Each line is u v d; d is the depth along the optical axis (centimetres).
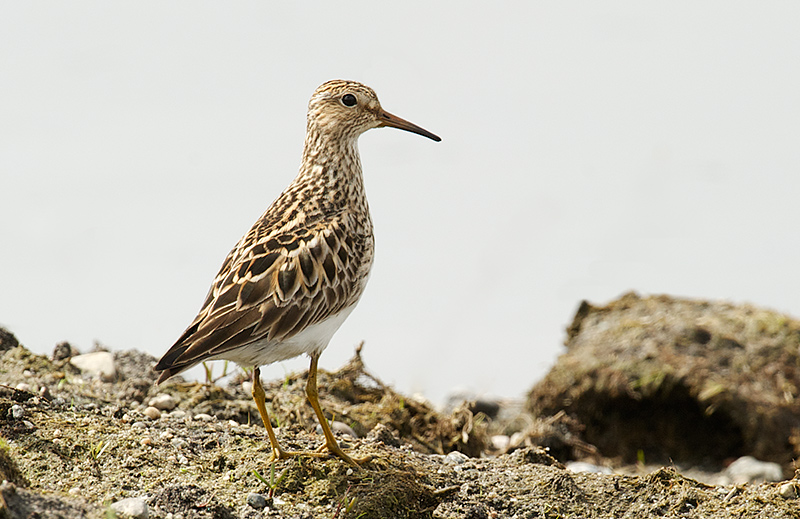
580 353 1738
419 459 1107
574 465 1492
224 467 1019
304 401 1270
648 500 1041
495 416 1780
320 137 1173
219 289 1009
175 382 1277
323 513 952
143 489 944
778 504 1012
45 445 990
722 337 1683
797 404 1585
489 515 1012
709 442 1616
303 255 1036
